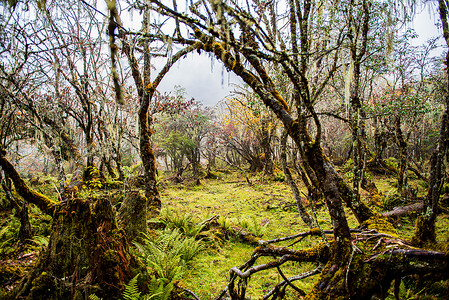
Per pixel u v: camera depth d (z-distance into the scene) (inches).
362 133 234.8
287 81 145.9
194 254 204.1
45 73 228.8
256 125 625.3
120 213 197.9
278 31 134.0
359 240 90.0
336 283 82.6
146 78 265.3
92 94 311.0
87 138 363.3
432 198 92.4
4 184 195.6
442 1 96.8
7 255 162.7
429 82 340.2
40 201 161.8
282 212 352.5
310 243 226.8
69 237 110.4
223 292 119.5
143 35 92.6
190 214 274.1
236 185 705.0
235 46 77.6
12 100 195.8
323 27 157.9
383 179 538.3
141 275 126.0
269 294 109.8
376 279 78.1
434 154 92.9
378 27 189.5
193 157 952.3
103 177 369.4
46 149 238.8
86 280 104.7
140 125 282.8
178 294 137.3
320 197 347.6
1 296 106.7
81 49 261.6
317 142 88.7
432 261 72.8
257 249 112.4
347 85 131.2
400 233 224.2
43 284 103.7
